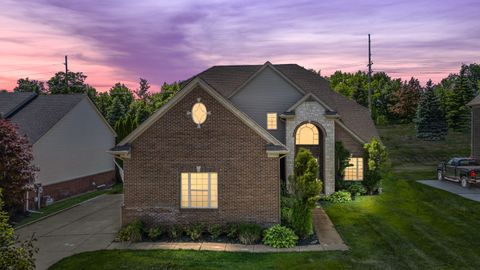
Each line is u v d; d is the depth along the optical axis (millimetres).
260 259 14281
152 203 17906
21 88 76875
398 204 23922
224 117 17797
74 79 67750
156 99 76688
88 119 33844
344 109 33000
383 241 16344
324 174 26469
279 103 29016
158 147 17953
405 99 78688
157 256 14625
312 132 27172
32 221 21297
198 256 14609
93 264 13875
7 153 19891
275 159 17609
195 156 17875
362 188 27281
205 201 17922
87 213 23312
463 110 66750
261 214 17641
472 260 13953
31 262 8375
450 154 53000
